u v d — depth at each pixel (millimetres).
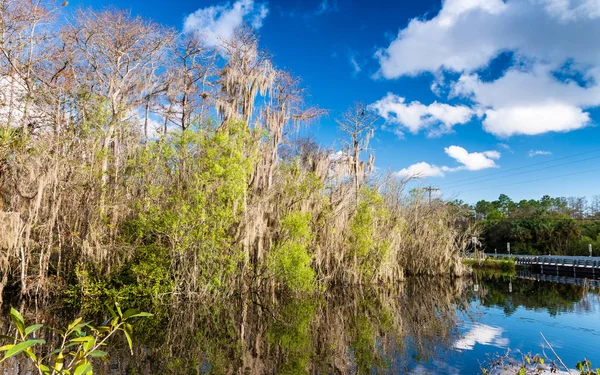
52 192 15484
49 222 15078
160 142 17828
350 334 13484
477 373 9383
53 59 18172
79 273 16203
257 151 18828
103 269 17531
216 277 17469
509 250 45219
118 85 21594
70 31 20469
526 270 39844
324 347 11812
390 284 25578
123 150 20094
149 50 23672
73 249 17109
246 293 19203
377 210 25422
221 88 24484
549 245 47469
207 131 18141
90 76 22109
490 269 39844
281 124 21750
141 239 18172
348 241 24375
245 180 17984
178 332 13078
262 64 21625
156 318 14797
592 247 43125
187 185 17422
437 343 12281
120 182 18594
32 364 9109
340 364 10133
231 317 15602
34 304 15516
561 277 33531
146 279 17141
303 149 28734
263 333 13430
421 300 20906
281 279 20406
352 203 24531
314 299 20453
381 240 25406
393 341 12508
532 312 17641
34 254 15836
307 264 19766
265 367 9867
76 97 17453
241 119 20500
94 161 17266
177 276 17547
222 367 9781
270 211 19953
